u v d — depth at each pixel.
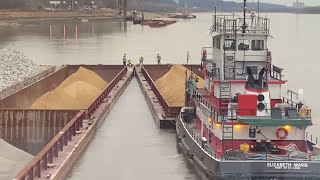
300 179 32.44
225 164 32.66
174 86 67.75
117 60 118.50
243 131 34.91
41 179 32.97
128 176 37.66
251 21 39.88
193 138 39.78
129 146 45.28
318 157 33.03
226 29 38.97
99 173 38.22
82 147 43.16
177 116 50.84
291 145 34.81
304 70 108.88
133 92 72.69
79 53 132.62
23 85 63.38
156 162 40.78
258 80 35.06
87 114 50.44
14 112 47.84
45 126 48.09
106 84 75.38
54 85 73.06
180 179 37.16
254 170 32.56
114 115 57.78
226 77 38.28
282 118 33.91
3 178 38.22
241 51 38.78
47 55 126.12
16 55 85.00
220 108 37.00
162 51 143.38
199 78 65.69
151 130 51.03
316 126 56.25
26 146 47.94
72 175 37.88
